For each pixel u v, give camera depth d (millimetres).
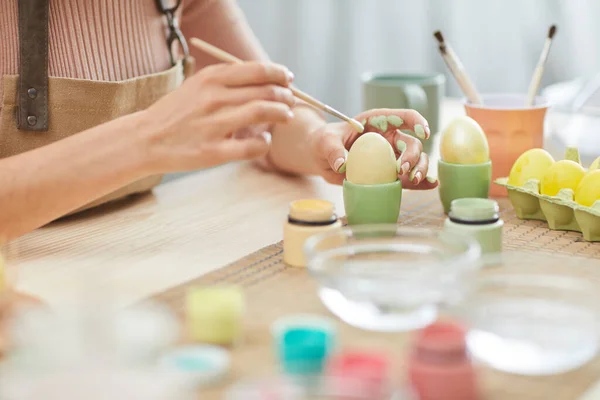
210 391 629
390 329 741
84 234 1073
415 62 2506
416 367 601
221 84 869
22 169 958
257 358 685
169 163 905
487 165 1097
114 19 1186
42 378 571
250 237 1053
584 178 1008
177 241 1042
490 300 738
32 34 1097
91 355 585
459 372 595
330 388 542
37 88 1109
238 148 875
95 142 942
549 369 665
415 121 1089
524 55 2312
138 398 557
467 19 2371
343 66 2607
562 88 1520
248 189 1281
